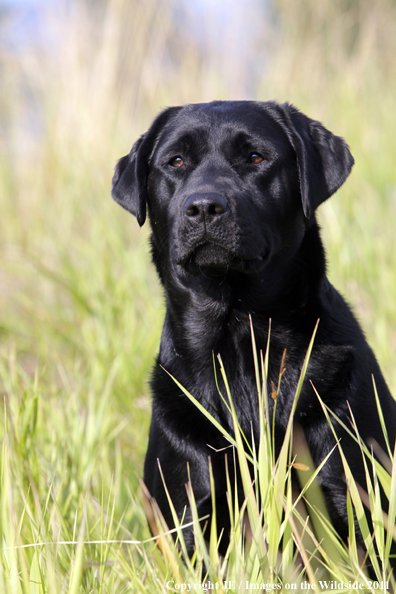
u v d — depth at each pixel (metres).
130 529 3.19
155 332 5.04
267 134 3.08
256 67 8.38
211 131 3.10
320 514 2.42
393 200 6.77
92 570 2.44
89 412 3.55
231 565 2.17
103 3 8.26
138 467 3.86
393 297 5.27
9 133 8.32
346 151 3.24
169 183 3.18
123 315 5.54
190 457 2.81
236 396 2.95
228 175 2.95
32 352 5.73
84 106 7.82
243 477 2.20
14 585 2.03
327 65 8.55
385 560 2.18
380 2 8.75
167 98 7.86
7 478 2.35
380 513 2.18
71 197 7.38
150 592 2.22
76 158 7.62
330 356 2.86
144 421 4.26
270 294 2.97
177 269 3.00
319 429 2.75
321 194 3.18
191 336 3.11
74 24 8.04
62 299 6.30
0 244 7.42
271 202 3.02
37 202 7.57
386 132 7.65
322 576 2.66
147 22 7.92
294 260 3.05
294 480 2.67
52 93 8.07
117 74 8.01
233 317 3.00
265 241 2.93
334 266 5.80
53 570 2.06
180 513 2.83
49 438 3.49
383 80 8.63
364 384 2.86
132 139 7.72
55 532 2.39
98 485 3.30
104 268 6.20
